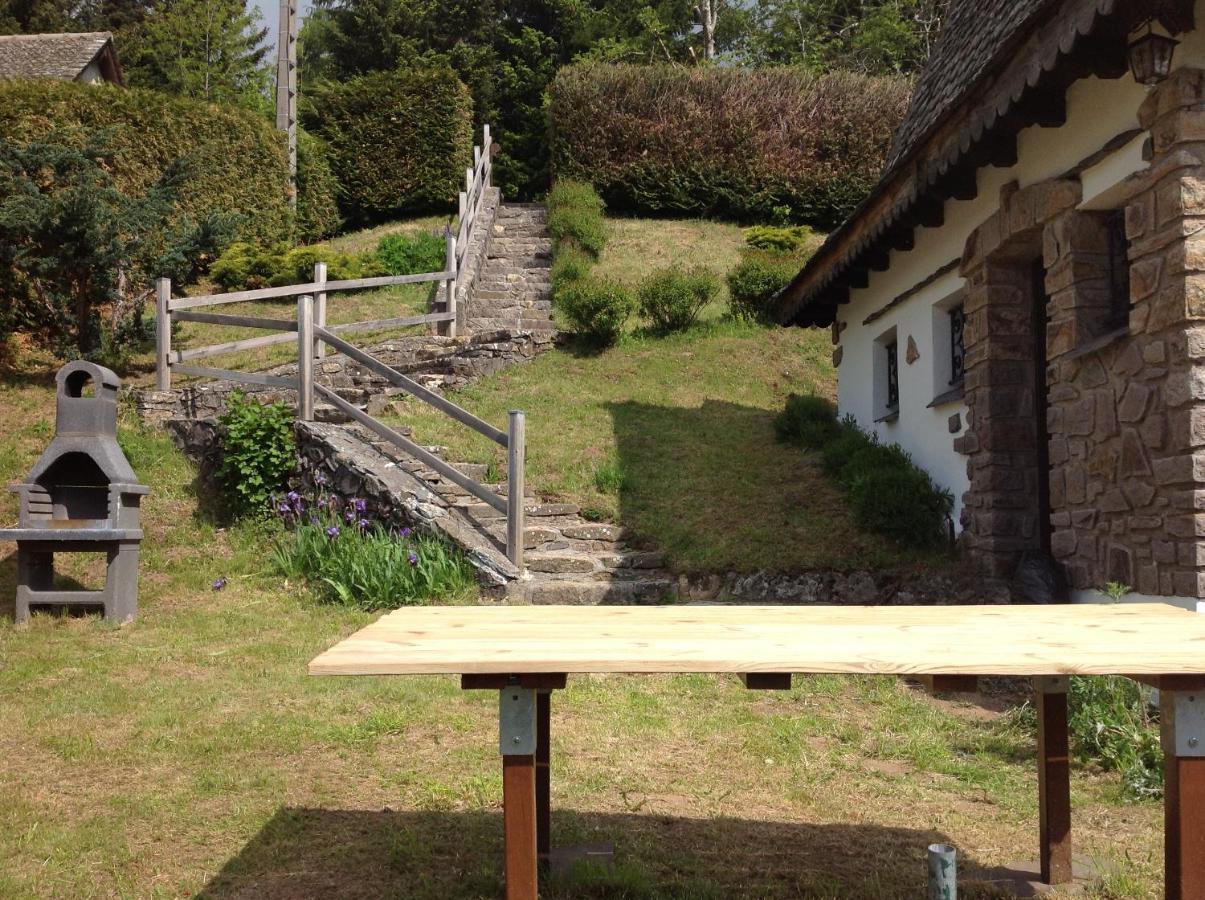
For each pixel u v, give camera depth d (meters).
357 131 18.97
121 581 6.33
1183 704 2.34
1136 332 4.84
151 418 9.38
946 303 7.67
